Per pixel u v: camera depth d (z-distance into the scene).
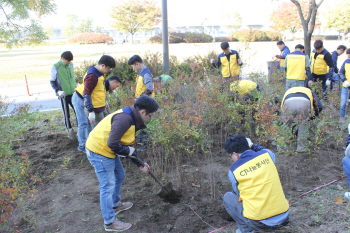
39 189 4.09
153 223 3.34
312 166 4.41
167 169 4.60
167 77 5.94
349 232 2.86
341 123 4.94
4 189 2.65
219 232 3.14
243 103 5.23
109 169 3.08
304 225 3.06
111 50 31.56
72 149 5.41
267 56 20.27
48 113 7.73
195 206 3.60
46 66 20.66
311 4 8.66
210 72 6.96
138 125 3.01
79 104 4.87
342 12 31.45
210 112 4.87
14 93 11.70
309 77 6.43
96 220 3.43
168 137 3.70
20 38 8.41
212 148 5.27
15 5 7.62
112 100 5.66
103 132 2.96
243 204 2.80
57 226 3.31
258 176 2.69
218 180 4.23
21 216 3.43
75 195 3.96
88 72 4.52
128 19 41.78
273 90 5.52
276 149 4.94
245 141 2.90
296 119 4.40
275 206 2.66
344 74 5.93
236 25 45.91
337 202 3.46
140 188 4.11
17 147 5.40
